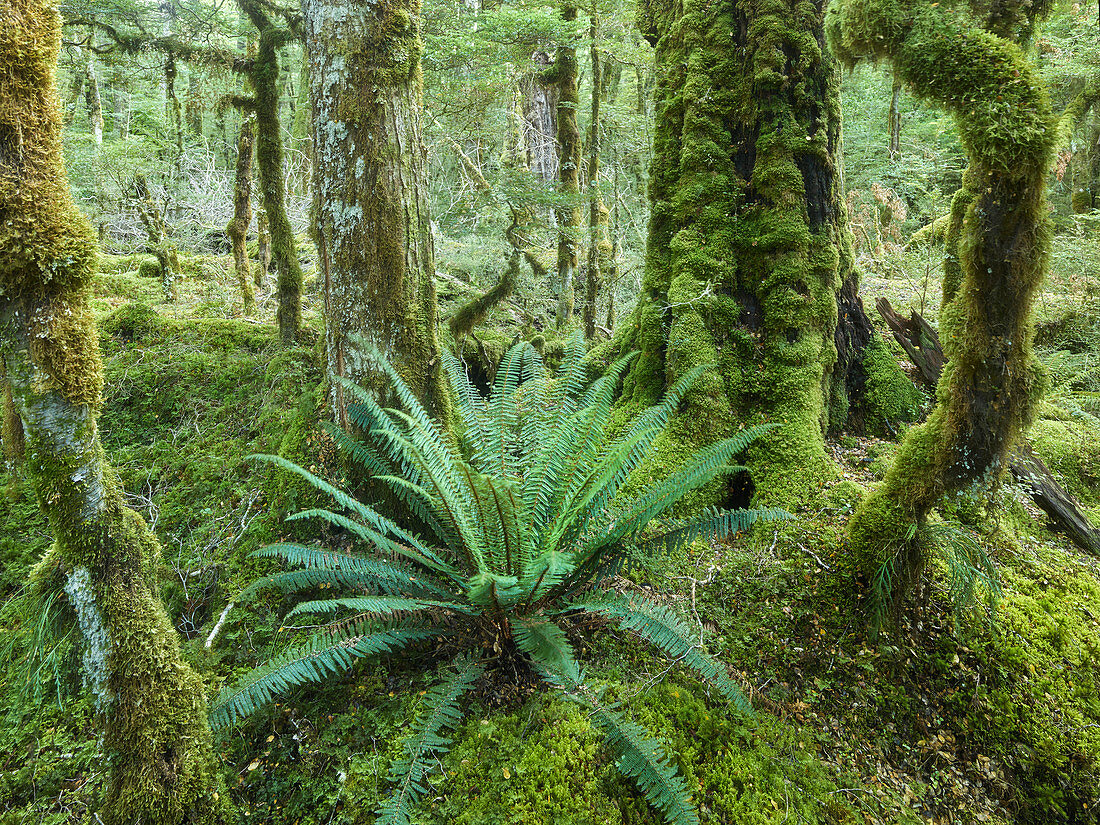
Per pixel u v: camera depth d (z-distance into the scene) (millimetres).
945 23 1970
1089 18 5949
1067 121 1942
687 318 3377
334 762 2131
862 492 2871
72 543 1650
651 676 2316
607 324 6363
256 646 2617
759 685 2352
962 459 2277
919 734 2285
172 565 3000
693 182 3527
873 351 3727
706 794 1985
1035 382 2230
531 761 1972
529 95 8703
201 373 4012
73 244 1544
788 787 2043
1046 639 2459
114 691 1714
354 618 2293
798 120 3367
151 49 4562
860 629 2467
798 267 3309
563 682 2123
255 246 7969
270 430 3604
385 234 2852
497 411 2656
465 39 4453
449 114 6316
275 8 4035
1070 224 6117
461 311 4668
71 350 1583
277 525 3068
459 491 2410
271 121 3973
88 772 2205
